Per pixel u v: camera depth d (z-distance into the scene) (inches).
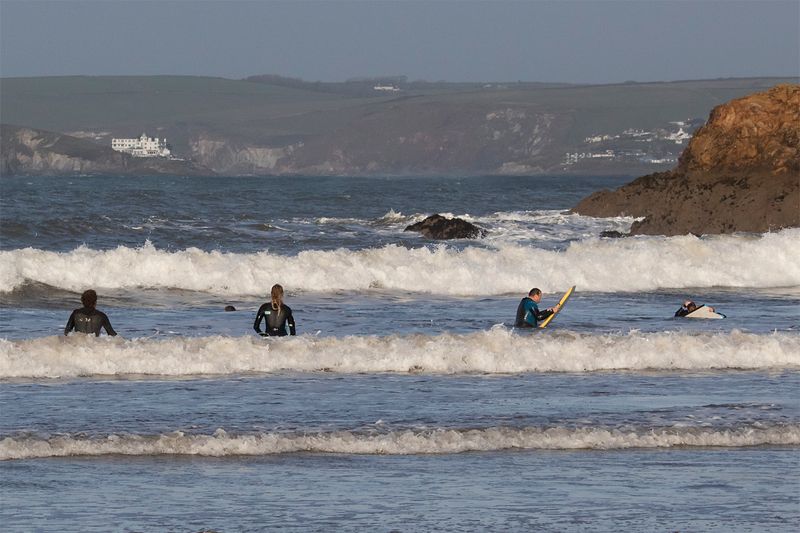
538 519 1481.3
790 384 2455.7
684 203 7687.0
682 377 2539.4
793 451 1871.3
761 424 2018.9
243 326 3390.7
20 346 2564.0
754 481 1675.7
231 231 7180.1
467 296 4389.8
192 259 4441.4
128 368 2527.1
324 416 2063.2
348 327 3390.7
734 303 4210.1
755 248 5078.7
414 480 1673.2
